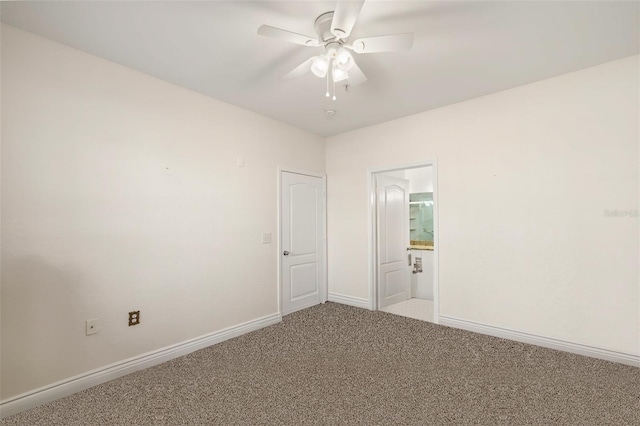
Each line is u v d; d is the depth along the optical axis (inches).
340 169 175.6
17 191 78.5
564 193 108.4
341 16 66.2
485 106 125.7
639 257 95.7
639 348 95.6
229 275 127.0
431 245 205.8
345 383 88.7
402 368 97.1
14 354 77.3
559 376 91.0
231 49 91.2
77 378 86.7
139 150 102.0
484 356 104.7
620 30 83.3
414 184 216.1
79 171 88.9
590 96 103.9
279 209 150.3
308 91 119.7
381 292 167.5
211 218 121.6
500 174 121.9
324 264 178.1
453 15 77.5
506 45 90.6
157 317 104.5
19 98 79.3
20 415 75.7
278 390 85.5
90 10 73.6
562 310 108.5
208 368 99.1
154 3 71.6
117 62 97.2
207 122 122.0
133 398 82.5
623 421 70.8
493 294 123.2
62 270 85.2
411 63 100.1
